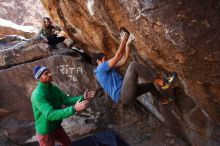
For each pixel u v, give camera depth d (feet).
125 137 18.51
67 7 17.40
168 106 15.79
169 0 9.27
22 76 19.86
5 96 19.26
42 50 21.84
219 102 11.46
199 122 14.14
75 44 25.20
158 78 12.40
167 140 17.78
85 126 19.24
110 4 12.07
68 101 13.10
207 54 9.63
